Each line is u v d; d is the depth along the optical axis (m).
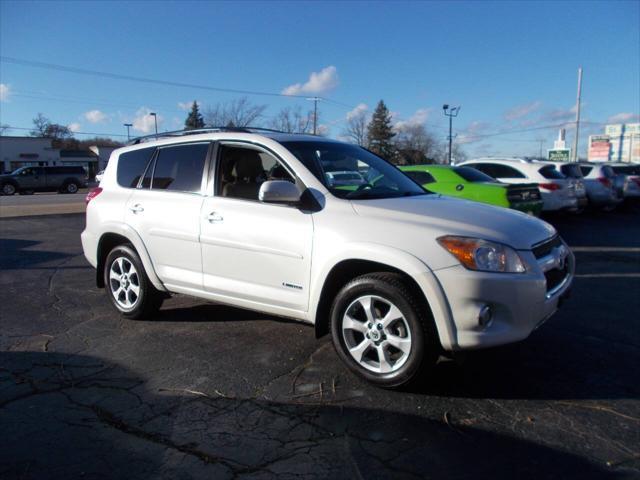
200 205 4.55
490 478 2.66
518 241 3.52
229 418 3.29
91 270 7.80
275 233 4.02
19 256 8.93
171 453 2.90
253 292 4.22
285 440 3.03
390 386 3.60
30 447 2.97
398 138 72.69
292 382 3.80
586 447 2.93
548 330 4.91
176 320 5.25
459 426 3.17
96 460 2.84
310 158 4.27
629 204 17.77
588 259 8.81
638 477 2.66
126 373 3.99
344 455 2.88
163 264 4.86
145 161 5.21
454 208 3.91
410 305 3.44
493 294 3.31
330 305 3.95
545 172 13.01
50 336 4.83
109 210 5.29
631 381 3.79
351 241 3.65
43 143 62.19
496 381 3.79
